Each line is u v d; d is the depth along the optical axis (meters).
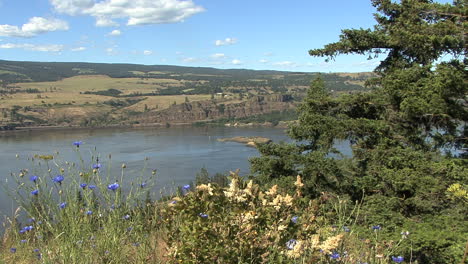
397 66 11.87
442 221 6.97
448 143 11.02
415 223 6.72
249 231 2.54
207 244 2.56
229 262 2.45
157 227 2.84
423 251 5.69
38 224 2.38
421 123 11.32
